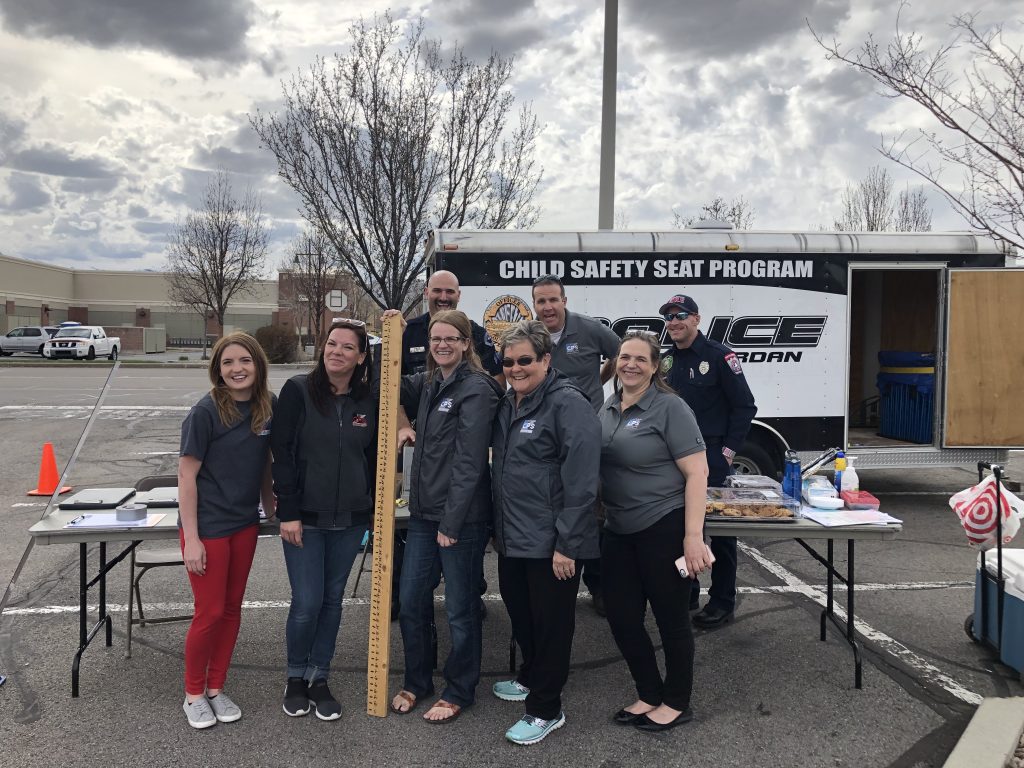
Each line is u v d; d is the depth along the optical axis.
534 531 3.15
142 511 3.66
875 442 8.25
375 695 3.40
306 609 3.36
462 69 10.83
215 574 3.28
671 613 3.24
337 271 21.48
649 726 3.29
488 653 4.15
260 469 3.36
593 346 4.58
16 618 4.53
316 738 3.23
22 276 48.72
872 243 6.89
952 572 5.54
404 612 3.46
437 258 6.65
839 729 3.32
